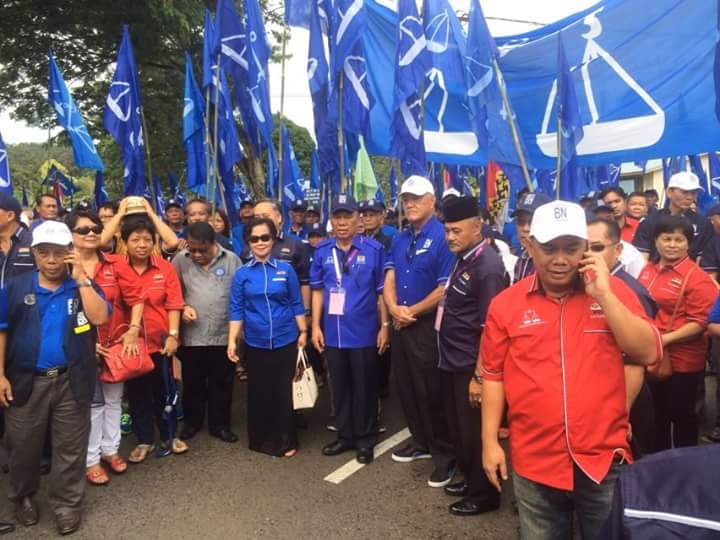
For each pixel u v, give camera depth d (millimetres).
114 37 13633
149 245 4363
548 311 2170
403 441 4891
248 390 4637
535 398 2158
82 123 7262
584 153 5312
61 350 3391
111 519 3643
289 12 5613
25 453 3416
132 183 6410
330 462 4461
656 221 3756
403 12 5105
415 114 5152
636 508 1154
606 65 5223
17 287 3352
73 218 4211
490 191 8477
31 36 13781
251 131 6516
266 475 4238
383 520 3596
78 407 3453
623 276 2994
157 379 4547
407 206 4125
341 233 4438
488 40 5102
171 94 15953
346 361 4504
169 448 4594
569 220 2020
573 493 2148
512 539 3359
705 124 4832
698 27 4848
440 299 3775
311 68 5625
